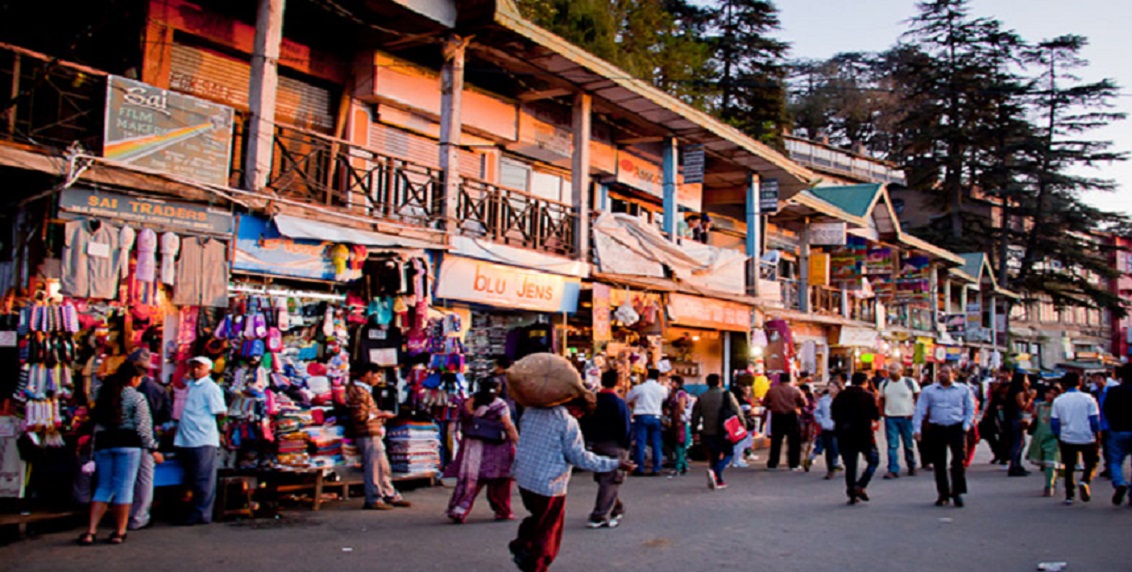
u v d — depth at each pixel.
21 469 7.56
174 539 7.43
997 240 45.66
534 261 13.54
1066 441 10.54
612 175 17.66
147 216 8.57
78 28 10.52
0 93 8.81
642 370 16.05
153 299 8.61
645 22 30.08
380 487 9.42
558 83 14.45
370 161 11.99
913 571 6.62
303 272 10.02
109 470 7.29
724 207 23.45
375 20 12.12
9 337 7.76
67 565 6.38
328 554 6.95
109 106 8.30
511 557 6.95
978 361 39.56
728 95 37.81
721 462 11.89
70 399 8.07
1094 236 54.31
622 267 15.54
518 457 5.75
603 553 7.23
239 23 11.40
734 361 20.30
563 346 14.38
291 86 12.11
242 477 8.69
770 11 38.75
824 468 15.15
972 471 14.67
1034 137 45.12
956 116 45.41
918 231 45.78
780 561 6.95
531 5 22.48
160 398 8.07
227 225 9.22
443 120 12.23
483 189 13.07
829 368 28.33
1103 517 9.38
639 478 13.27
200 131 9.03
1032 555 7.25
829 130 60.91
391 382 11.16
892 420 13.82
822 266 25.83
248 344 9.00
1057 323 51.41
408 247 11.19
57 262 8.31
